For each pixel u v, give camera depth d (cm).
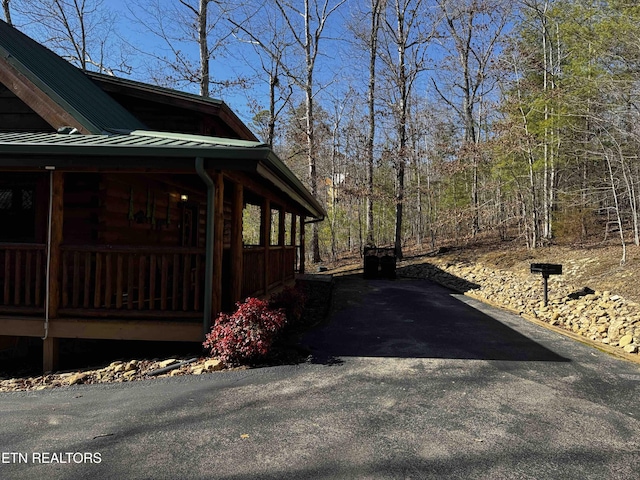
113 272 694
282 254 984
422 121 2552
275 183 606
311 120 1998
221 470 273
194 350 574
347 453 296
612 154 1171
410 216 3212
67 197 684
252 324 503
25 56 718
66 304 550
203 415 361
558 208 1662
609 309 746
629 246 1149
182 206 990
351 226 2675
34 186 678
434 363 514
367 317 812
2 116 693
